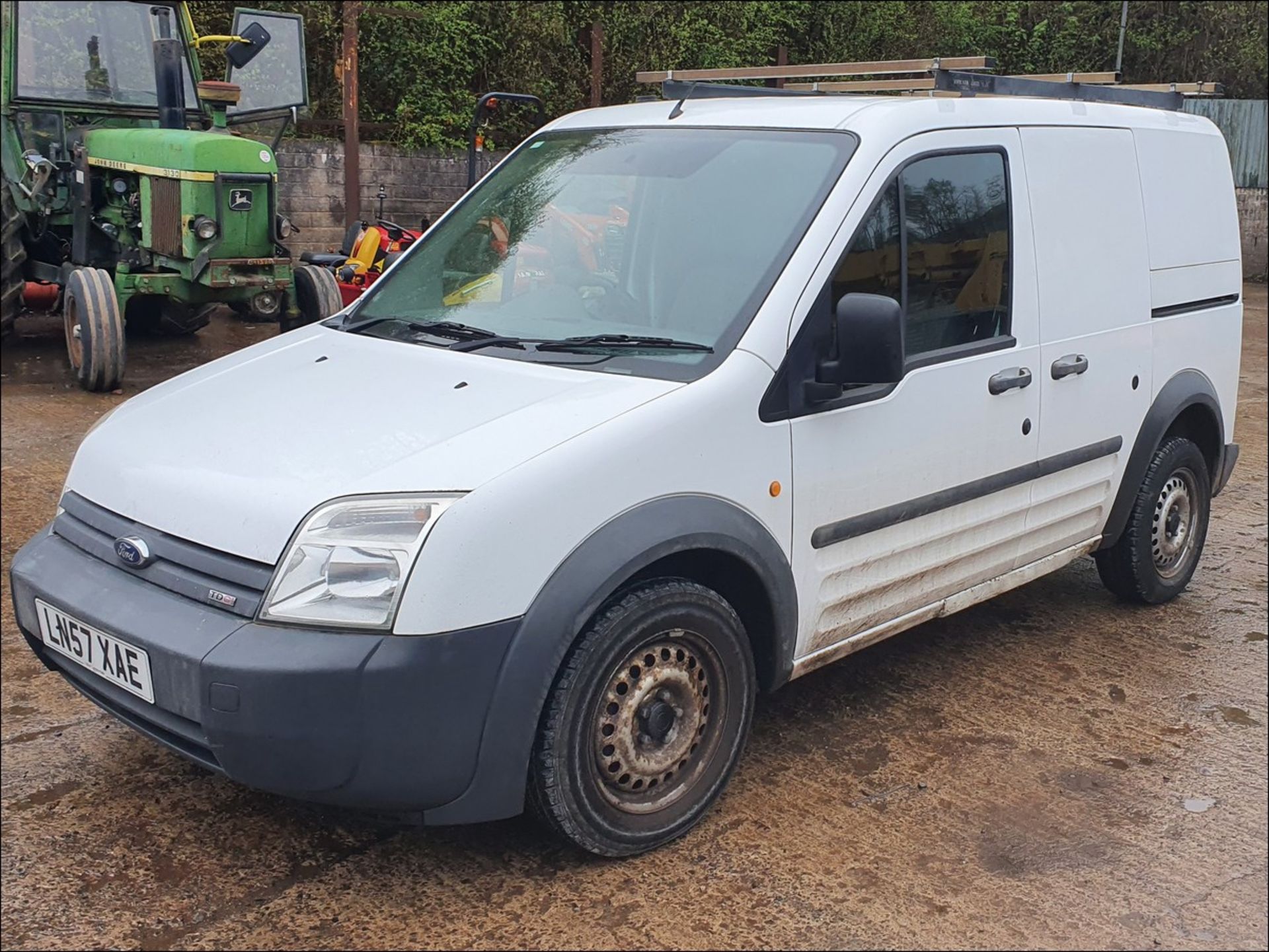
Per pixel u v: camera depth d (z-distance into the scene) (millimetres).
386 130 14508
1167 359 4895
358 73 14477
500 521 2766
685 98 4379
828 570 3516
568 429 2967
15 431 7430
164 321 11000
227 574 2830
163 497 3031
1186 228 5055
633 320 3506
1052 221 4293
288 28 9344
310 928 2924
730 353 3266
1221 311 5270
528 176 4207
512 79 15516
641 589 3057
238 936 2887
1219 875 3273
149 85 9609
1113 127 4695
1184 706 4301
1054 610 5215
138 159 8742
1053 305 4273
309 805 3455
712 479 3150
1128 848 3385
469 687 2752
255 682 2668
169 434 3275
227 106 9086
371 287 4223
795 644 3494
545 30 15383
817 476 3416
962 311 3920
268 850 3234
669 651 3172
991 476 4035
